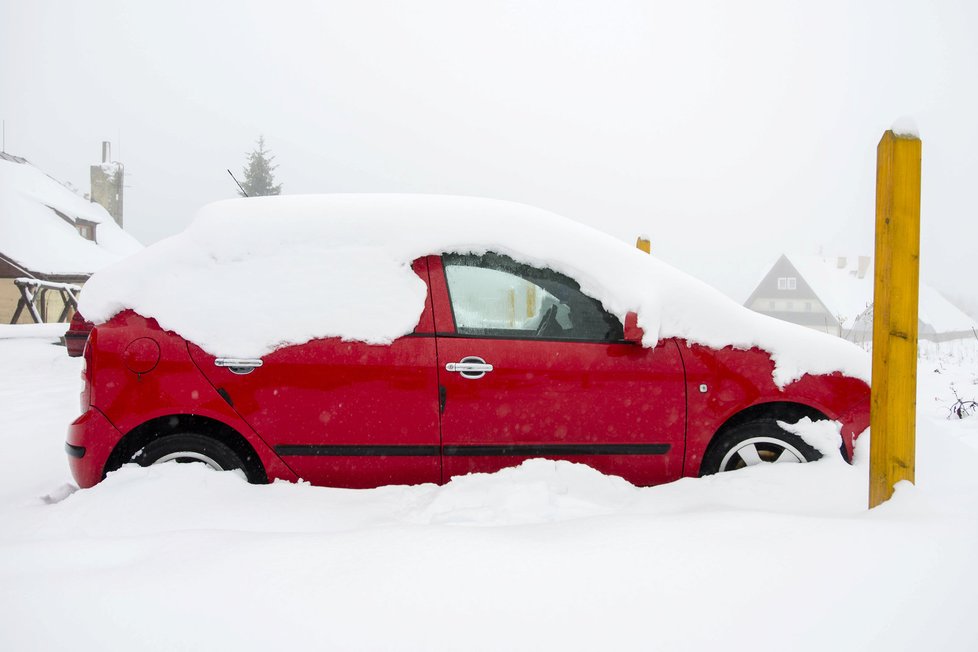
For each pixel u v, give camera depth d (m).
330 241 3.05
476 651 1.43
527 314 3.03
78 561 1.86
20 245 25.75
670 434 2.97
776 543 1.91
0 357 10.78
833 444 2.99
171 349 2.79
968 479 2.55
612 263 3.12
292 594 1.63
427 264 3.02
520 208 3.28
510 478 2.73
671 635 1.48
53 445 4.53
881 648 1.44
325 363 2.84
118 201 41.72
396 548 1.91
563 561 1.82
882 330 2.38
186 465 2.72
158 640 1.45
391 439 2.86
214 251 3.00
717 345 3.06
